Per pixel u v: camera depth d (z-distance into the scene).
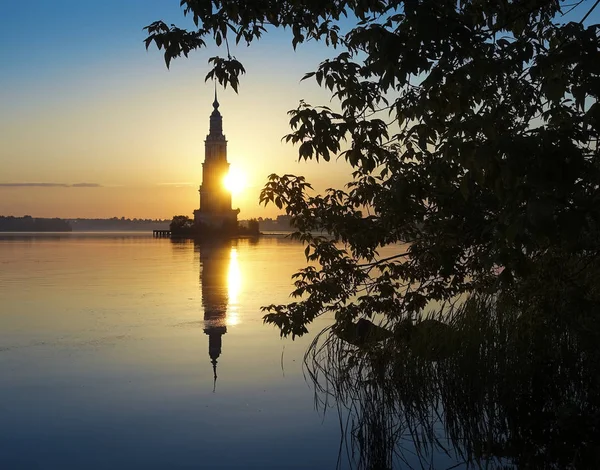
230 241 155.62
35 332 19.16
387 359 11.98
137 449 9.10
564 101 6.72
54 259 62.22
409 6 5.18
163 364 14.70
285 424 10.21
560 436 9.19
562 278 9.21
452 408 10.44
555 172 4.55
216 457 8.80
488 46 5.99
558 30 8.13
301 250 89.31
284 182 11.09
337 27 8.96
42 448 9.23
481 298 11.95
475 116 5.45
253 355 15.59
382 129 8.98
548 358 10.80
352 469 8.26
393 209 9.74
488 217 9.23
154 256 69.50
